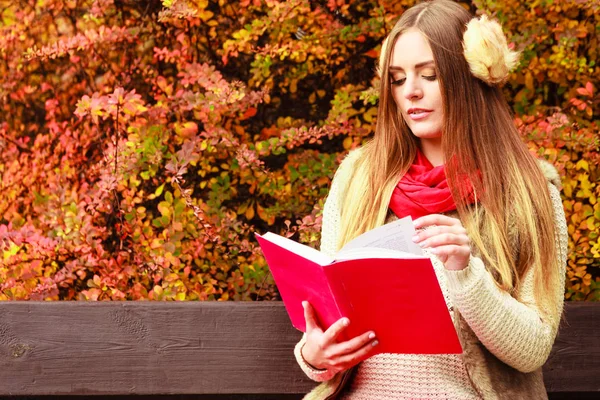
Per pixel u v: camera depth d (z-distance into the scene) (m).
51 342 2.36
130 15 2.85
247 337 2.36
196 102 2.56
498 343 1.57
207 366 2.36
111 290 2.53
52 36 2.86
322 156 2.72
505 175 1.75
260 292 2.61
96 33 2.70
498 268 1.67
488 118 1.79
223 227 2.60
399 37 1.77
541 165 1.82
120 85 2.80
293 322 1.70
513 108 2.74
